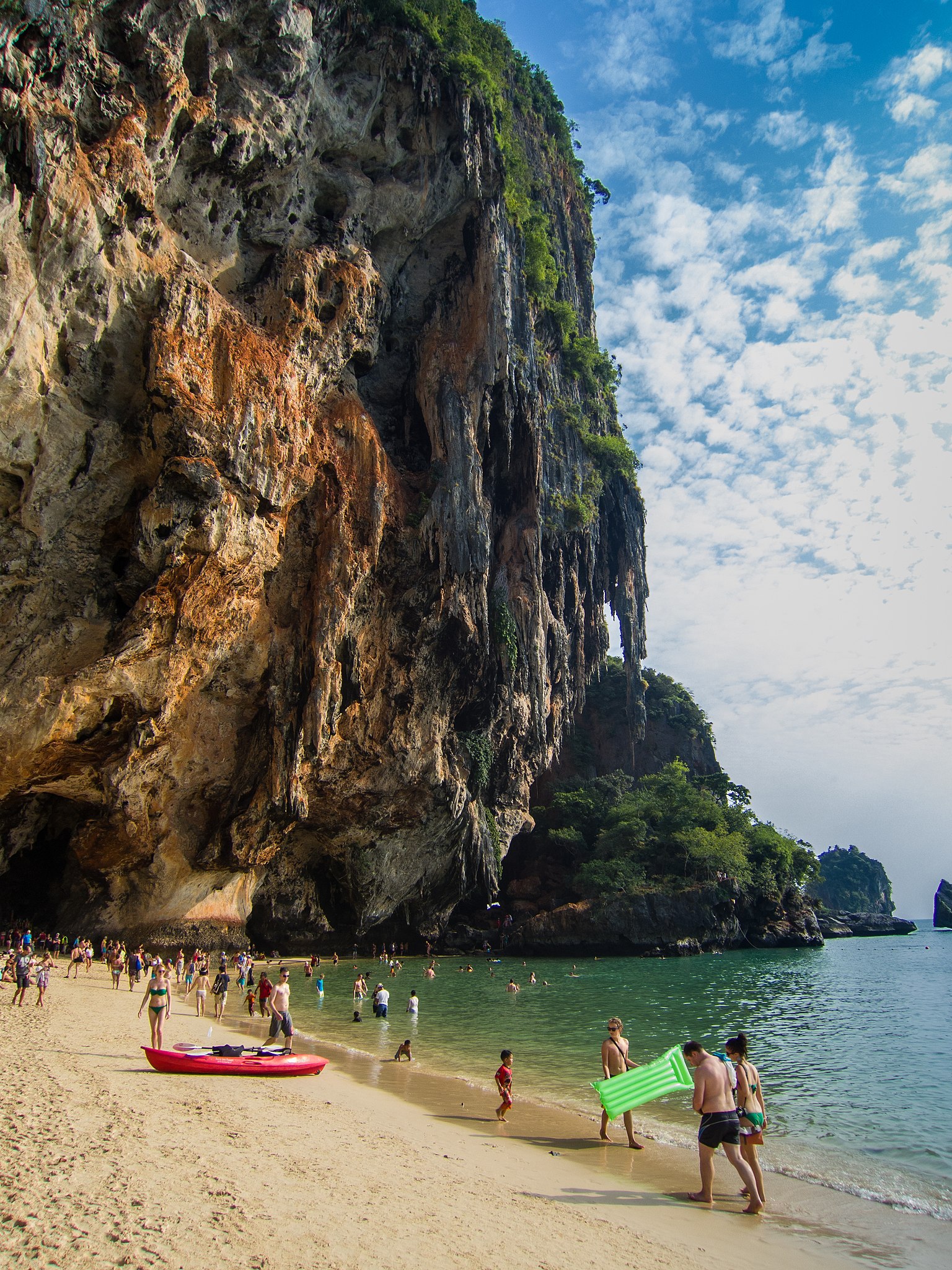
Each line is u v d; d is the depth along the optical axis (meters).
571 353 76.56
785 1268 8.09
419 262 54.16
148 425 35.69
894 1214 9.99
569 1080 18.19
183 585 36.19
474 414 52.28
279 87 41.91
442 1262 7.12
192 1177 8.55
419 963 53.50
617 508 83.56
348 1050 21.72
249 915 50.06
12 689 33.41
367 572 45.62
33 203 31.19
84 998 26.78
